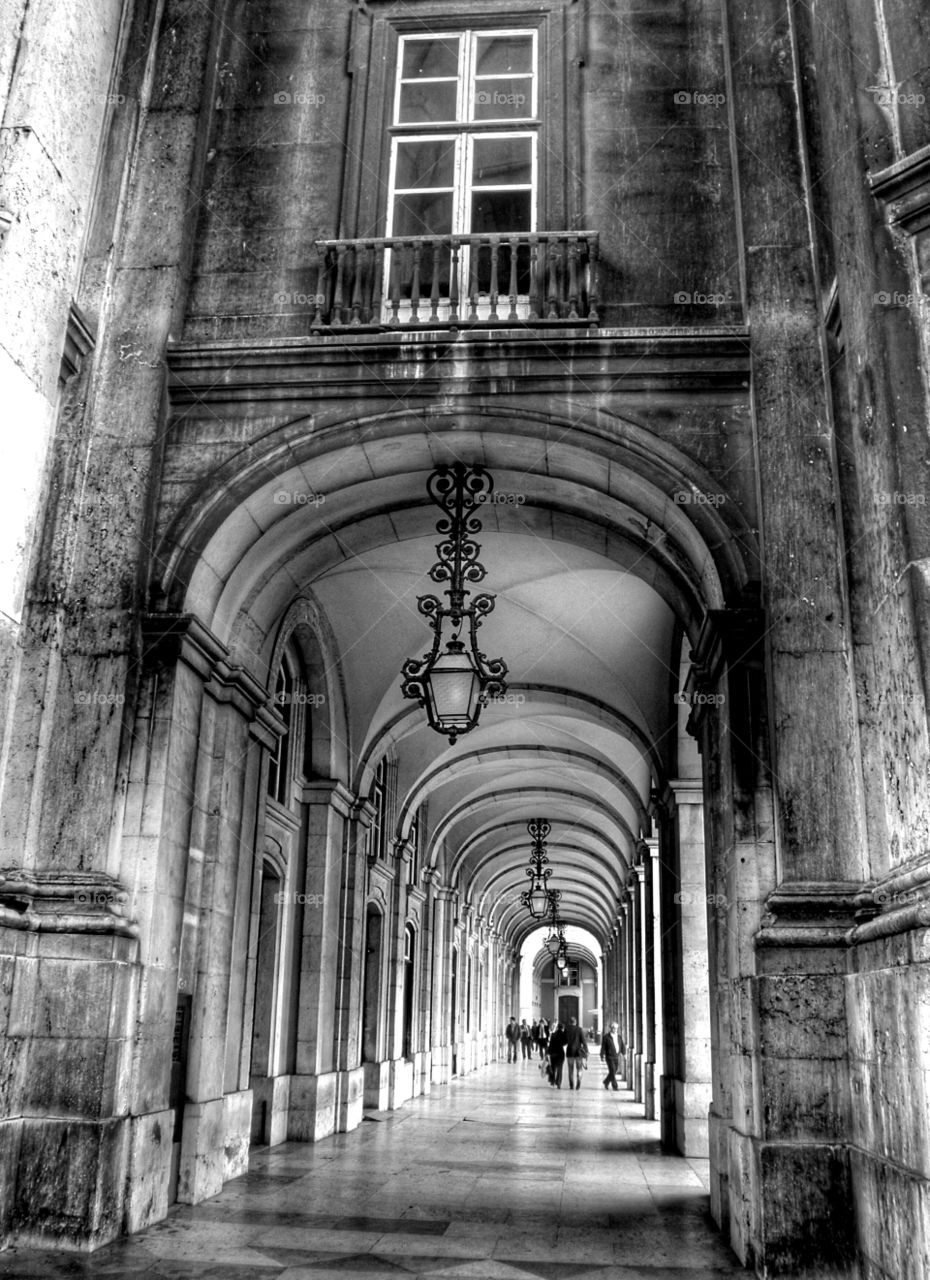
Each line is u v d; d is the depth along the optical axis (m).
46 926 7.24
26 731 7.77
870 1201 5.79
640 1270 6.43
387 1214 7.96
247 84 9.94
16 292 7.50
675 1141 12.29
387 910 17.52
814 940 6.59
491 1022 38.56
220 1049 8.85
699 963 12.36
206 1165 8.47
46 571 8.14
